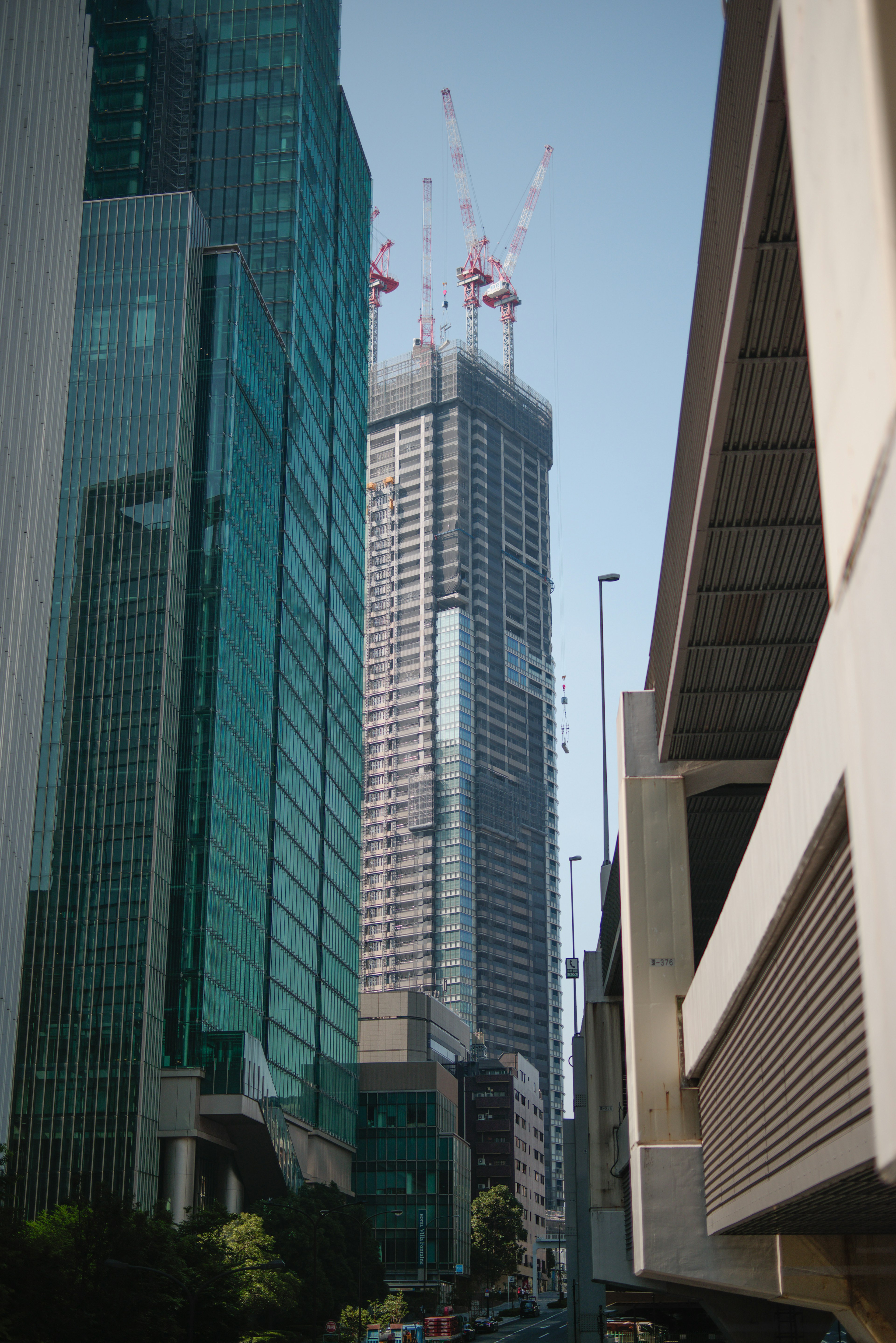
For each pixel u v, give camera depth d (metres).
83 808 105.94
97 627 111.00
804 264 10.49
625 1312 63.88
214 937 107.56
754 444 18.36
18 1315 48.62
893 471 7.99
